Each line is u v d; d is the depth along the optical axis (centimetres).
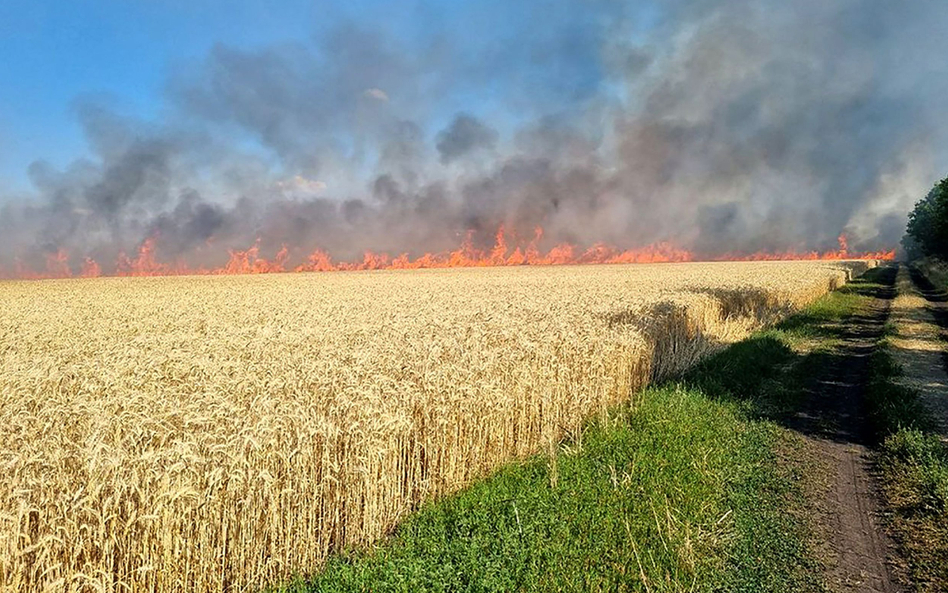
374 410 681
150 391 819
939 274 5838
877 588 575
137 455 519
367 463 646
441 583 552
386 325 1617
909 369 1585
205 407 681
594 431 996
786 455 943
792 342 2062
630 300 2120
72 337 1590
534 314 1719
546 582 553
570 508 704
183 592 505
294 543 589
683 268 6956
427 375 800
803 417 1159
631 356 1234
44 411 653
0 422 626
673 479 784
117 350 1277
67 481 469
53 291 4122
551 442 850
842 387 1428
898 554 639
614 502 717
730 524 686
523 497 728
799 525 704
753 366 1527
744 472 855
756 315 2556
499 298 2673
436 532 657
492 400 836
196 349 1263
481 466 821
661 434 973
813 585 580
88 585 454
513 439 897
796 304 3141
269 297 3247
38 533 452
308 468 604
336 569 591
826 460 923
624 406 1154
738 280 3603
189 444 539
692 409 1127
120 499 476
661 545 620
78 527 450
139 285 5169
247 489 545
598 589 548
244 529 543
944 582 579
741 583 577
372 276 7125
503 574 568
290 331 1537
